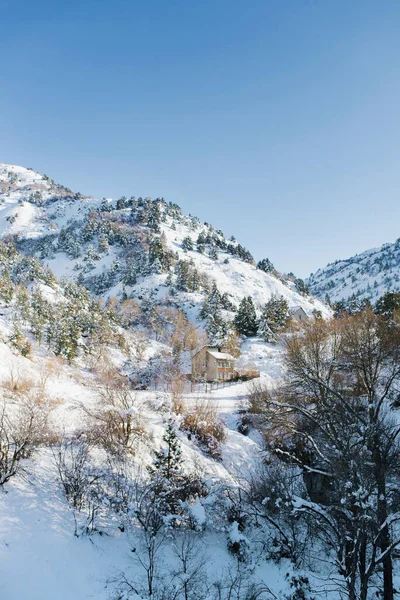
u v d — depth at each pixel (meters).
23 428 23.44
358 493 17.23
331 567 24.33
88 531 19.98
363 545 19.38
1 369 40.75
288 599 20.22
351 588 16.98
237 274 173.00
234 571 22.00
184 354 82.25
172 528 22.77
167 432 26.89
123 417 30.58
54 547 18.02
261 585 21.42
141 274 156.50
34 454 24.14
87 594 16.59
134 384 59.75
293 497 21.30
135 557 19.98
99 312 96.25
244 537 23.97
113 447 27.81
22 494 20.44
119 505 22.56
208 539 24.05
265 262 196.62
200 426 37.78
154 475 25.09
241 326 94.56
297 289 182.00
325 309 159.50
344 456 19.73
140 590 17.77
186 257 181.25
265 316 90.38
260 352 79.69
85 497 22.34
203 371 68.00
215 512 25.58
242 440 38.91
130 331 101.62
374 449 20.78
